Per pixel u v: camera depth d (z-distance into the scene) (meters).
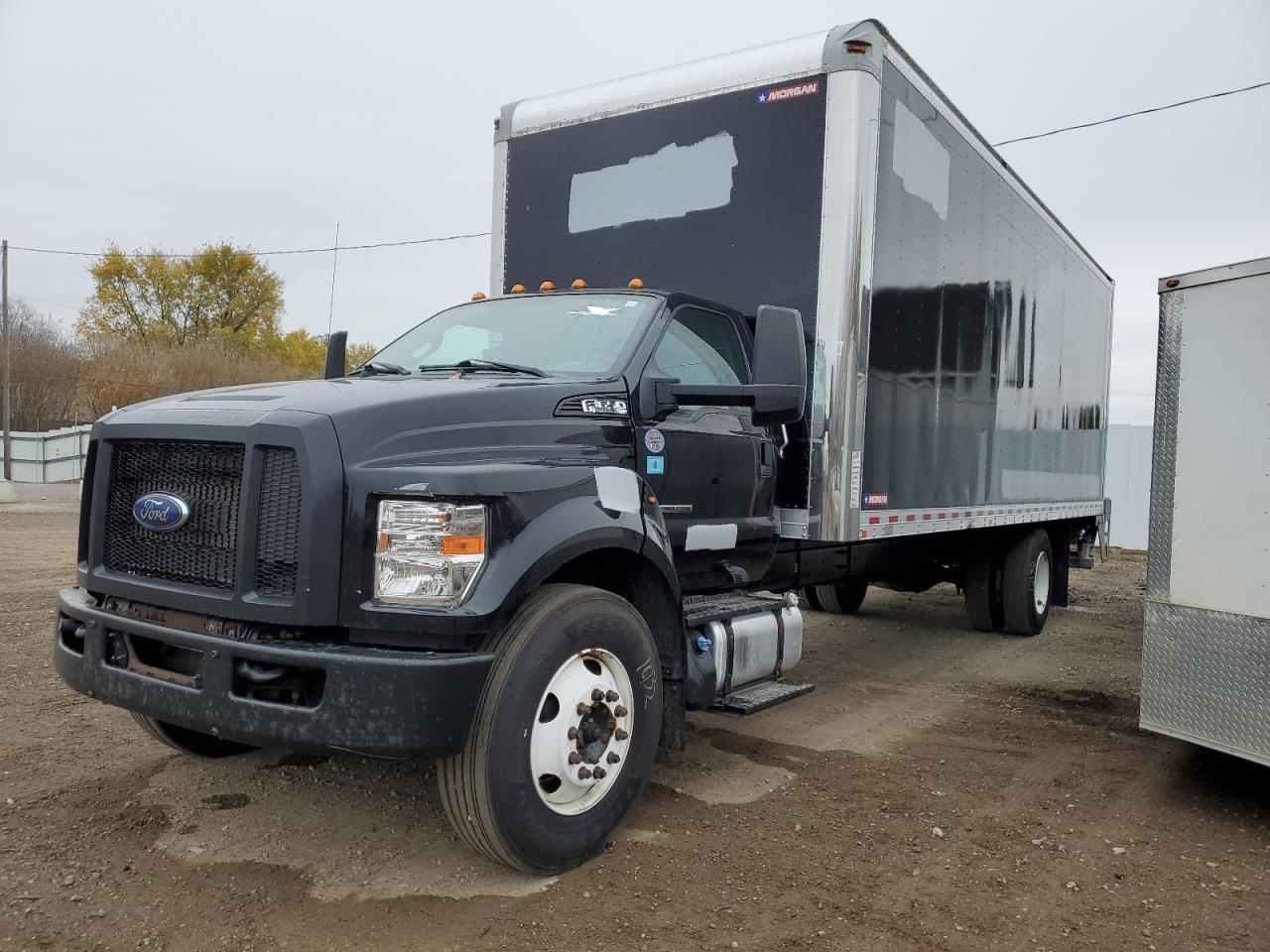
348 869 3.44
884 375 5.59
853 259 5.09
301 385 3.73
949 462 6.64
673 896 3.29
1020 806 4.33
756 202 5.39
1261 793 4.55
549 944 2.95
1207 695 4.33
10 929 2.93
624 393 4.11
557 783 3.44
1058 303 8.98
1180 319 4.51
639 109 5.90
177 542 3.33
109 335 46.72
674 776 4.59
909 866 3.62
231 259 51.34
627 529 3.67
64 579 9.96
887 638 8.80
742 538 4.86
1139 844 3.91
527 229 6.41
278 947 2.89
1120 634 9.31
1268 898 3.44
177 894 3.20
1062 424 9.34
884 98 5.39
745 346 5.23
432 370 4.53
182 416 3.35
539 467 3.46
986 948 3.02
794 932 3.07
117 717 5.18
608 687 3.54
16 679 5.85
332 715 2.92
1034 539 8.93
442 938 2.97
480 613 3.06
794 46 5.30
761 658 4.75
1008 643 8.66
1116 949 3.04
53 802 3.95
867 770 4.80
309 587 3.00
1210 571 4.34
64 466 33.78
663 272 5.75
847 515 5.17
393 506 3.10
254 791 4.15
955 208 6.51
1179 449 4.48
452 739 3.01
